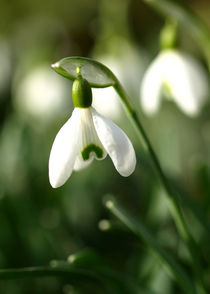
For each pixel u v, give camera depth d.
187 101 0.32
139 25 0.75
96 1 0.84
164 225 0.35
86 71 0.25
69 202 0.40
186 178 0.44
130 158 0.24
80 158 0.25
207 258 0.32
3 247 0.35
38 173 0.42
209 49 0.32
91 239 0.38
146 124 0.49
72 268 0.28
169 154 0.38
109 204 0.29
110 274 0.28
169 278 0.32
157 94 0.33
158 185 0.32
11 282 0.34
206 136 0.48
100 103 0.43
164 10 0.32
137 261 0.34
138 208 0.42
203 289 0.28
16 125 0.50
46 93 0.53
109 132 0.24
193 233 0.33
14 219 0.35
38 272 0.26
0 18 0.87
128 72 0.47
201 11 0.74
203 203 0.33
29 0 0.87
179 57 0.33
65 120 0.53
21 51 0.77
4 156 0.45
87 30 0.83
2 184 0.40
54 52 0.56
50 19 0.84
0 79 0.69
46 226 0.36
